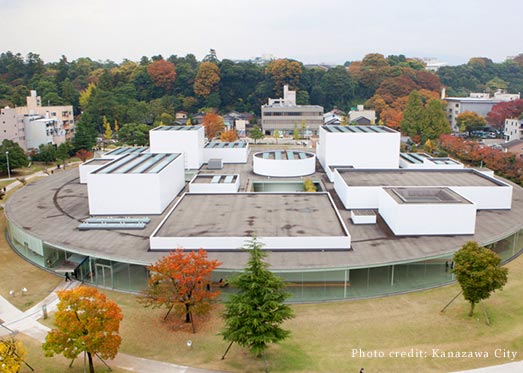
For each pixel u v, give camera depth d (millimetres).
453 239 46250
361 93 187125
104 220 51250
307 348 32344
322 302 39500
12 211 56625
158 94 172375
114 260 41719
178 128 79812
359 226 49969
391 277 42281
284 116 147500
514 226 50000
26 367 30672
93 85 163250
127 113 143250
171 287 34312
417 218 46938
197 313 34188
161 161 61750
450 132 115500
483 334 33812
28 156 102688
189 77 174125
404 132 120000
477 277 33969
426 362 30578
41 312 38344
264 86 173625
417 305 38500
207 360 31219
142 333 34531
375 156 73125
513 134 123188
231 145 86688
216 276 40719
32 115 113125
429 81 185250
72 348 28516
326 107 179375
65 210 57031
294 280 40719
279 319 29547
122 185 54312
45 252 47406
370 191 55188
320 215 50188
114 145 124188
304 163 74125
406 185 57781
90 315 28906
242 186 67625
